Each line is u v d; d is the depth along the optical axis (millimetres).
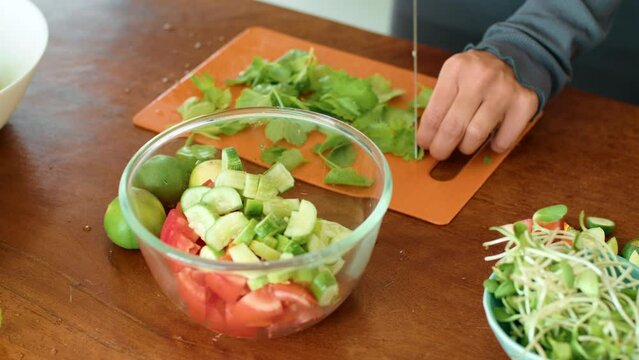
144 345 810
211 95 1188
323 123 960
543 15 1160
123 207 785
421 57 1319
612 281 739
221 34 1381
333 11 2250
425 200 1011
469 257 924
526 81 1095
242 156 1030
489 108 1063
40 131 1137
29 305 855
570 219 981
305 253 791
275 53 1319
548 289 718
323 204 952
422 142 1091
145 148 884
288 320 771
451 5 1557
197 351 804
